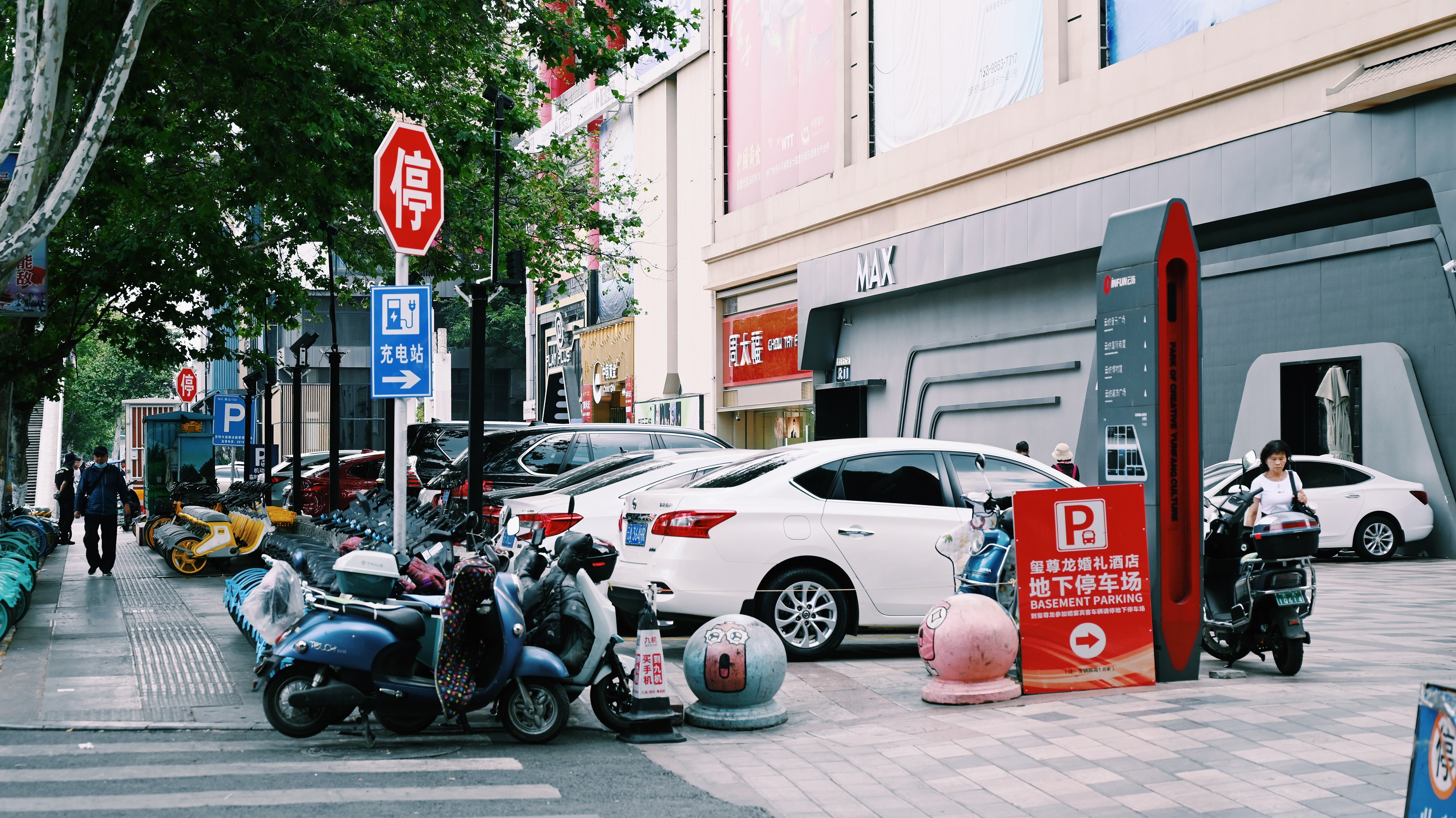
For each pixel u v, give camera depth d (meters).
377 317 8.85
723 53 36.19
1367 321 18.14
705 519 8.66
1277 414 19.28
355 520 10.14
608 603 6.89
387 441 14.67
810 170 31.73
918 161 27.17
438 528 8.83
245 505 17.44
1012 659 7.31
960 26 25.91
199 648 9.67
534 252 21.66
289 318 18.27
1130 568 7.54
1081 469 22.69
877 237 28.69
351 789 5.39
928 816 5.02
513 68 17.81
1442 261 16.94
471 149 14.90
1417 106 16.98
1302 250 19.09
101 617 11.75
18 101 9.25
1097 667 7.45
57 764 5.84
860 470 9.12
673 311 40.22
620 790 5.46
